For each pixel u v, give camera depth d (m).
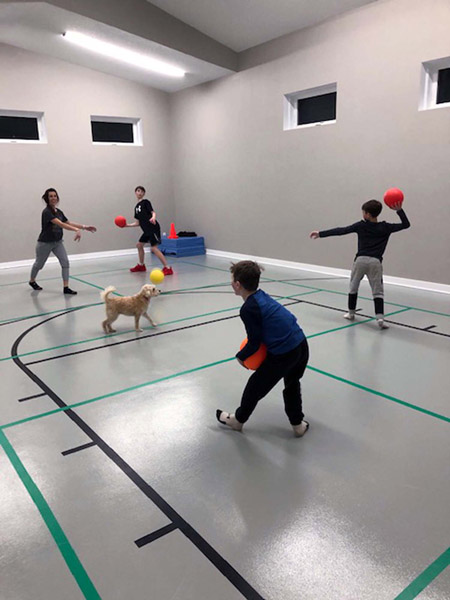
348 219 6.87
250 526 1.88
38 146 8.62
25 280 7.23
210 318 4.91
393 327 4.47
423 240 5.98
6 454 2.44
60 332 4.54
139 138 9.95
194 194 9.92
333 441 2.51
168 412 2.87
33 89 8.37
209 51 7.80
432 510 1.96
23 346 4.14
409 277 6.23
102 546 1.79
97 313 5.21
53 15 6.49
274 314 2.34
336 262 7.18
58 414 2.87
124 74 9.08
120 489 2.13
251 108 8.09
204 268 8.03
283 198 7.83
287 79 7.32
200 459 2.37
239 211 8.81
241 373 3.45
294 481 2.17
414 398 2.99
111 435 2.61
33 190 8.68
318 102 7.23
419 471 2.23
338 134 6.74
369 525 1.87
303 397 3.03
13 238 8.58
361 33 6.18
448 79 5.70
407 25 5.68
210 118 9.06
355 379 3.29
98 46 7.63
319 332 4.33
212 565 1.69
